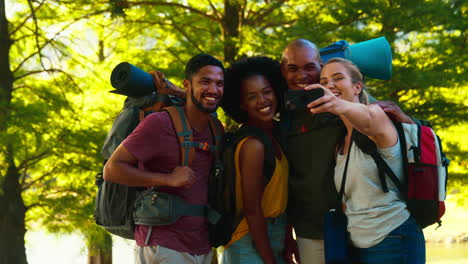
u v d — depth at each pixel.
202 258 2.92
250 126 3.13
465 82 8.70
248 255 3.16
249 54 9.50
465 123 9.33
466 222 24.83
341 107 2.37
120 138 2.97
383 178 2.64
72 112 10.52
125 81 2.92
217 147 3.00
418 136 2.62
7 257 10.66
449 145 10.09
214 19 10.49
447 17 8.81
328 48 3.42
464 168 10.30
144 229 2.85
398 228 2.66
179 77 9.82
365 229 2.71
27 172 11.32
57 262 15.67
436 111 9.27
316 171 3.00
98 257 14.15
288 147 3.18
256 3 10.80
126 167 2.74
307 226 3.10
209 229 2.97
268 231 3.20
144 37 11.88
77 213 10.19
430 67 8.88
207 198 2.96
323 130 2.97
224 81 3.29
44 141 10.43
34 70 11.41
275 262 3.11
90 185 10.46
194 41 10.49
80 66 11.48
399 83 8.65
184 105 3.00
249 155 3.04
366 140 2.67
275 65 3.34
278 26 10.88
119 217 2.90
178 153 2.85
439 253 19.23
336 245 2.78
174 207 2.79
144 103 3.01
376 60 3.29
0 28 11.24
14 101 10.62
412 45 9.05
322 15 9.44
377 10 8.68
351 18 9.09
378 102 2.68
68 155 10.80
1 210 10.62
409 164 2.63
